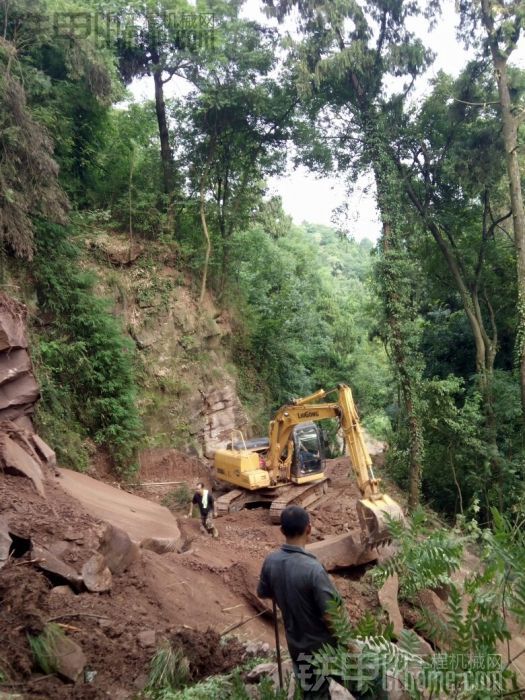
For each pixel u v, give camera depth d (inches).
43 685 171.8
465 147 829.8
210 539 475.8
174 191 896.9
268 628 297.7
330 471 756.0
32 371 451.5
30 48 661.9
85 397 649.0
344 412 456.8
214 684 181.8
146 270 823.7
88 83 706.8
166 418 779.4
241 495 631.2
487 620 125.0
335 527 543.8
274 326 1075.3
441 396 808.9
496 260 964.0
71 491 386.9
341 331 1413.6
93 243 771.4
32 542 253.4
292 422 607.8
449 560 141.6
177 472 730.8
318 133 876.0
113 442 657.6
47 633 187.8
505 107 767.7
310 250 1749.5
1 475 321.1
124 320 770.2
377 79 820.0
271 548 479.5
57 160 729.6
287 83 865.5
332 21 747.4
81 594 244.2
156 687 187.5
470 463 830.5
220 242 939.3
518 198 768.9
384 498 411.5
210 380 854.5
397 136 853.8
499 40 756.6
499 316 1007.0
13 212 540.7
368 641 129.2
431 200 926.4
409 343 798.5
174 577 311.1
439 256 1001.5
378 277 797.2
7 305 434.6
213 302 941.2
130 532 348.5
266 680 146.4
